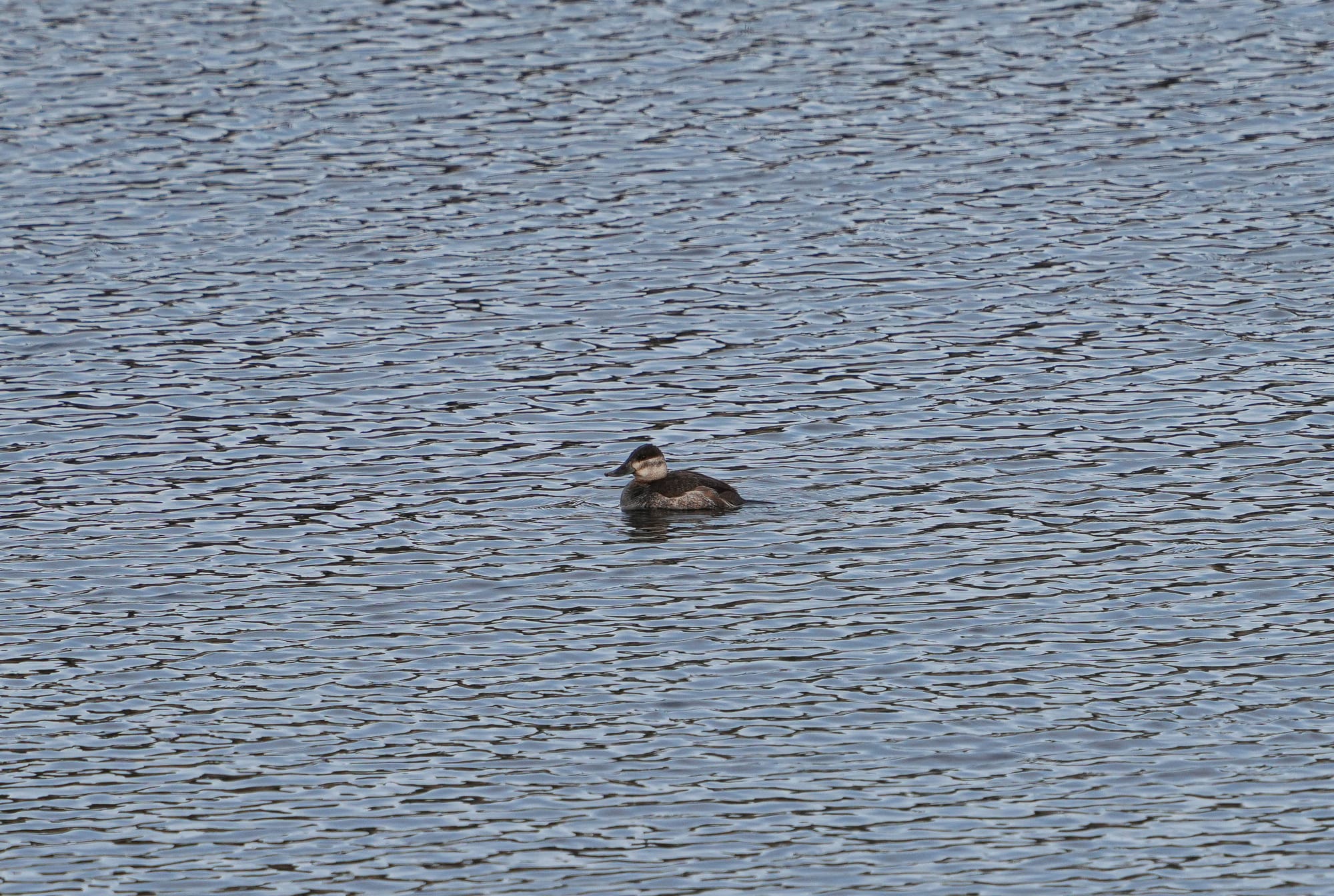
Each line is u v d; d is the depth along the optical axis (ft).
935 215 146.20
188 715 82.28
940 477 105.19
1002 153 157.07
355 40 183.93
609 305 131.85
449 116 166.50
